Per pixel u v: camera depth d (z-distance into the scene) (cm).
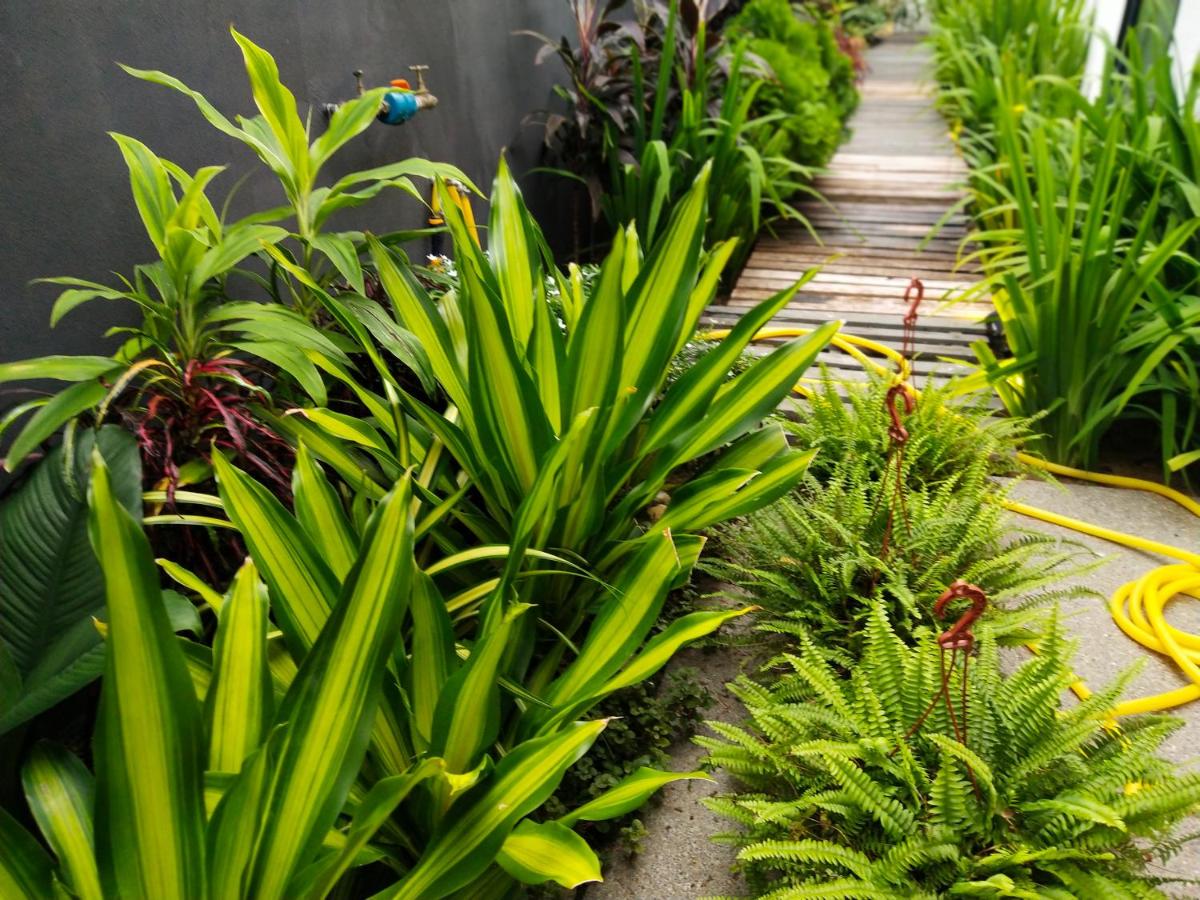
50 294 151
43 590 119
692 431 166
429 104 264
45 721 141
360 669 90
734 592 207
